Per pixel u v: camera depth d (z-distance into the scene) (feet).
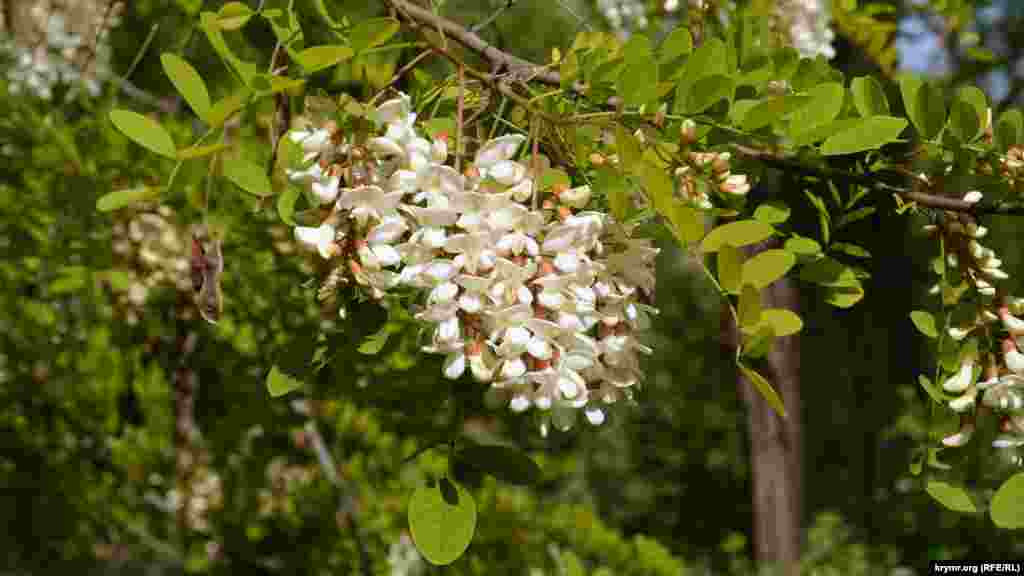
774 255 1.48
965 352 1.75
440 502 1.52
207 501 4.00
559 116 1.56
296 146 1.61
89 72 3.13
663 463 10.00
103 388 3.82
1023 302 1.74
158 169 2.95
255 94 1.55
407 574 3.77
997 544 6.37
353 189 1.42
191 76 1.59
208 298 1.65
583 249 1.43
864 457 8.05
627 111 1.67
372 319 1.68
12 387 3.77
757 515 6.40
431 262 1.40
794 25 2.55
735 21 2.09
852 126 1.71
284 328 2.88
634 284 1.51
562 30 2.60
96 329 3.68
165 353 3.65
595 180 1.53
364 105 1.46
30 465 4.07
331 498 3.88
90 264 3.07
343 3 1.98
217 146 1.54
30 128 3.04
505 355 1.40
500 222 1.42
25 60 3.03
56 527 4.28
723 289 1.47
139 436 3.92
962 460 1.78
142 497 4.28
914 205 1.79
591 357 1.44
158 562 5.27
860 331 7.73
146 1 3.23
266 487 3.90
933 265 1.79
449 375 1.42
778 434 6.23
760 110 1.62
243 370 3.27
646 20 2.55
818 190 2.08
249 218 2.75
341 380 2.54
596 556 4.25
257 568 4.34
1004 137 1.73
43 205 3.07
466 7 2.63
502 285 1.39
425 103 1.64
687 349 10.03
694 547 9.66
